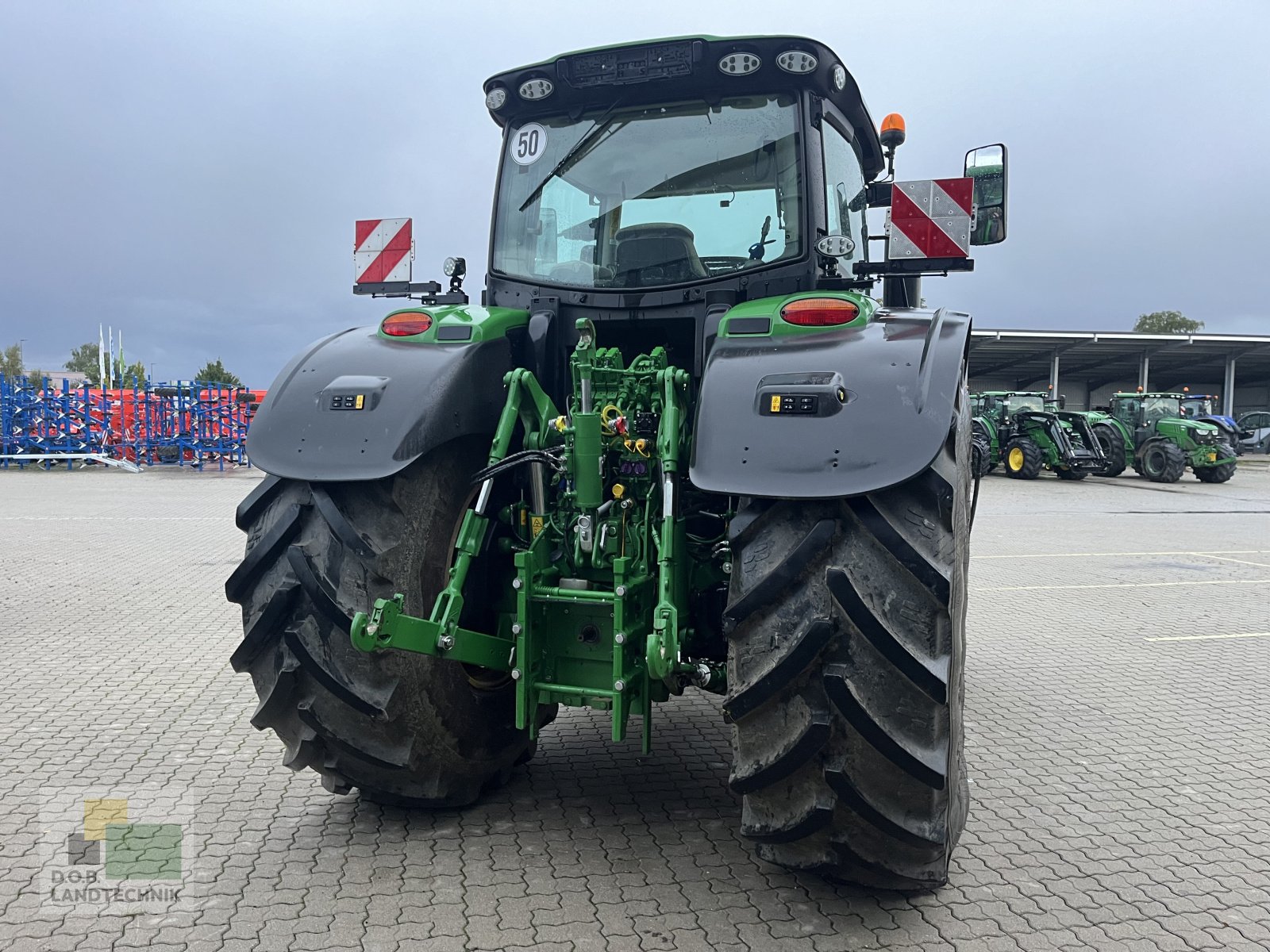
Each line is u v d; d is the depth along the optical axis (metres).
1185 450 21.16
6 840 2.95
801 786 2.36
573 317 3.44
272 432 2.80
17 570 8.30
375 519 2.72
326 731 2.73
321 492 2.70
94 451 21.59
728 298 3.27
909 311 2.83
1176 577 8.93
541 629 2.99
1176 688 5.14
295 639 2.64
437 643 2.71
